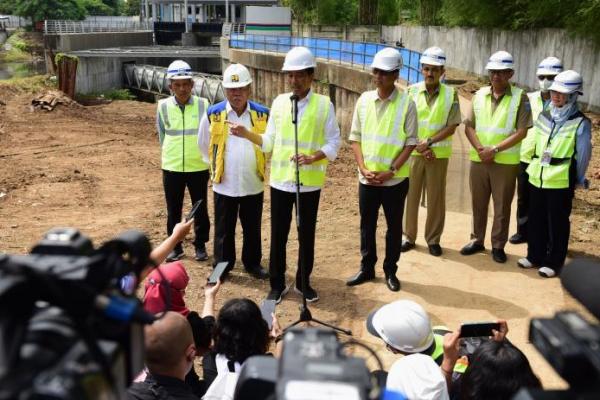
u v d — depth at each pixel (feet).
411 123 16.12
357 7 122.83
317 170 16.14
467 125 18.63
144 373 9.30
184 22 145.48
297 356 3.42
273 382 4.17
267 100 84.38
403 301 10.25
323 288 17.74
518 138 17.54
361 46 56.44
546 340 3.36
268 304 11.73
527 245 19.39
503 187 18.15
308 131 15.80
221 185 17.98
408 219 19.66
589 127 16.78
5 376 2.77
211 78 89.20
